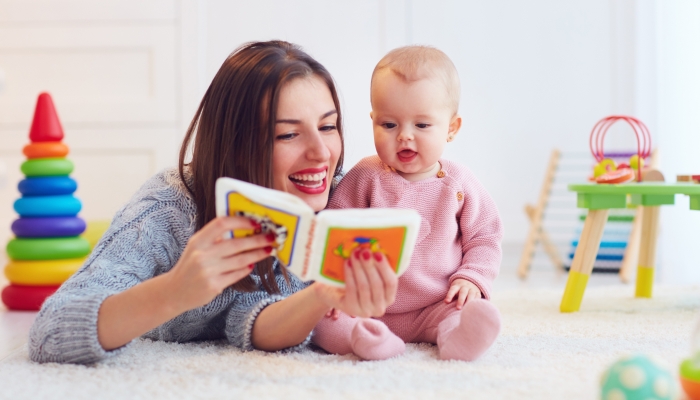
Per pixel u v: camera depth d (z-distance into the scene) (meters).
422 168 1.25
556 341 1.19
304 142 1.09
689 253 2.60
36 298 1.86
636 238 2.48
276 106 1.06
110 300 0.97
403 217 0.85
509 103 3.09
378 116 1.25
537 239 2.74
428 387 0.88
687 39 2.62
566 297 1.60
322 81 1.13
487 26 3.08
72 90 2.98
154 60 2.98
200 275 0.87
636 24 2.98
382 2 3.04
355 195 1.27
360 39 3.05
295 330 1.06
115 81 2.98
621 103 3.03
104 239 1.11
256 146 1.06
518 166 3.10
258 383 0.91
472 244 1.26
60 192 1.92
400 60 1.25
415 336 1.20
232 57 1.12
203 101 1.16
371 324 1.04
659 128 2.88
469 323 1.01
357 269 0.87
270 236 0.87
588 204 1.62
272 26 3.03
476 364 1.00
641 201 1.83
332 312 1.13
